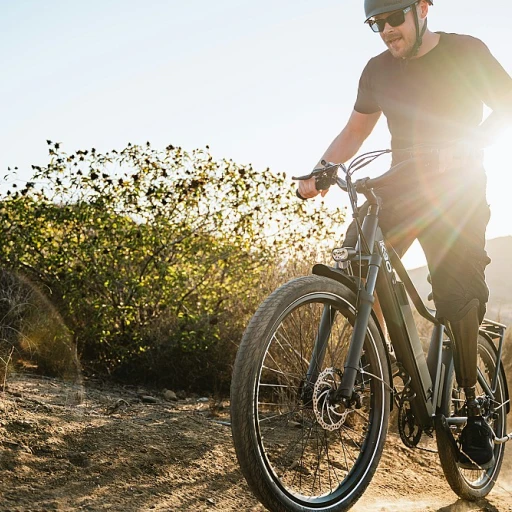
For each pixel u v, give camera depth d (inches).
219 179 240.7
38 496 109.0
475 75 121.4
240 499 119.8
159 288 222.7
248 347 98.7
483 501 138.2
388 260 117.3
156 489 118.6
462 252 121.7
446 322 127.2
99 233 219.9
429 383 124.5
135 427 143.0
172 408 173.6
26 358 199.6
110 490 115.3
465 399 134.1
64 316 212.8
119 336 216.4
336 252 113.7
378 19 119.0
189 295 232.7
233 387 97.7
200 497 118.1
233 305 233.1
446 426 124.7
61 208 221.8
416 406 123.7
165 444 136.7
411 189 123.8
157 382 210.8
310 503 107.5
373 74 131.6
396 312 118.1
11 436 125.9
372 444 117.5
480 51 121.4
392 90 128.8
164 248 226.2
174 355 213.0
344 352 137.6
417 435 125.6
